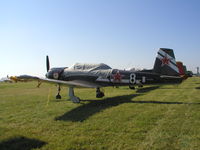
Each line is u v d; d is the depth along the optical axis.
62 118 5.98
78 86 8.81
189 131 4.43
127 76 10.40
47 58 12.94
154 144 3.78
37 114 6.66
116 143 3.86
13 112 7.13
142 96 10.46
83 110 7.09
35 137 4.25
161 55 10.41
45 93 14.19
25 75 8.38
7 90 18.42
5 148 3.68
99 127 4.91
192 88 14.86
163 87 16.50
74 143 3.89
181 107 7.04
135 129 4.66
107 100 9.39
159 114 6.03
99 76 10.77
